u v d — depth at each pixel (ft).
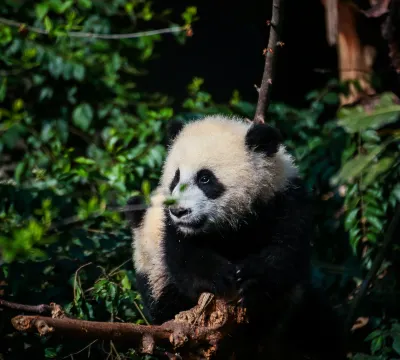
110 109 51.55
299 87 72.23
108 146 44.88
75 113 50.55
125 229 39.81
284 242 31.58
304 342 35.09
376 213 41.06
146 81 72.23
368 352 39.45
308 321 34.42
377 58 49.16
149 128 47.26
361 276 41.50
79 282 34.06
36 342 34.12
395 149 41.96
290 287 31.53
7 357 33.71
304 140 46.44
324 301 35.58
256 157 32.81
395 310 39.19
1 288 35.45
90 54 54.54
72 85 52.13
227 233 32.48
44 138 50.21
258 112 35.45
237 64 75.00
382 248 39.32
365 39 49.24
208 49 74.43
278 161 33.35
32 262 35.45
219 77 74.49
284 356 34.65
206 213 32.07
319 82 71.31
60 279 36.42
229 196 32.22
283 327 33.47
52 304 23.85
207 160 32.45
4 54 51.21
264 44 73.41
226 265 31.27
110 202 41.86
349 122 27.78
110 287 33.94
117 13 55.93
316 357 35.68
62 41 52.19
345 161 42.55
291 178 33.47
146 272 34.81
